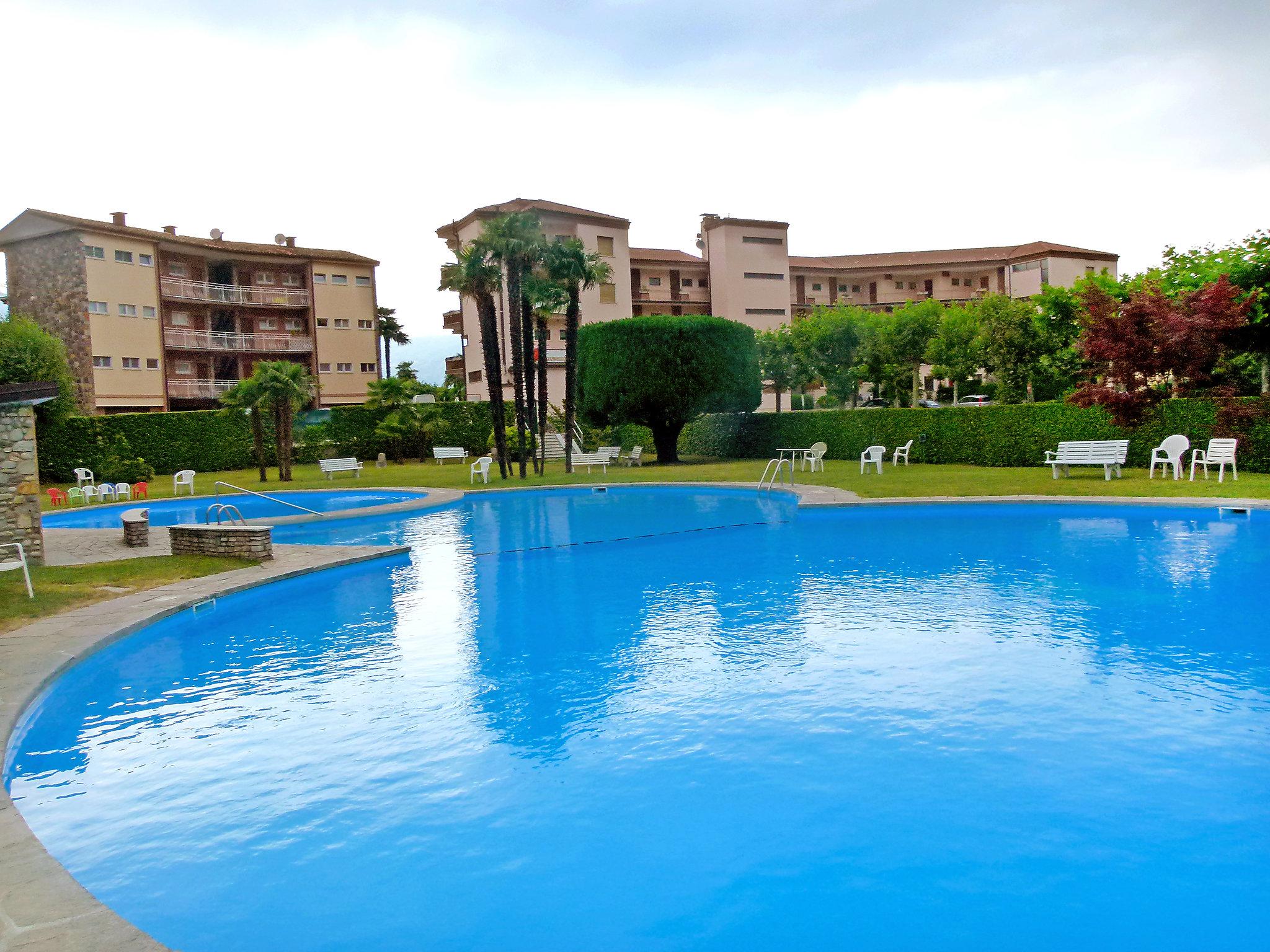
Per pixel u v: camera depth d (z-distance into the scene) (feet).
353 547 48.44
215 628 32.27
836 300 256.32
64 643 27.40
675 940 12.28
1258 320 70.69
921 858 14.21
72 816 16.71
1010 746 18.49
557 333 178.81
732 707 21.50
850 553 43.96
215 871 14.52
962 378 156.04
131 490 95.40
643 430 133.08
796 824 15.44
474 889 13.74
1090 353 71.97
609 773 17.89
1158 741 18.52
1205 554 39.83
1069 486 64.34
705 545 48.65
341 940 12.53
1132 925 12.30
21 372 110.32
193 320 166.09
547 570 42.22
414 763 18.74
